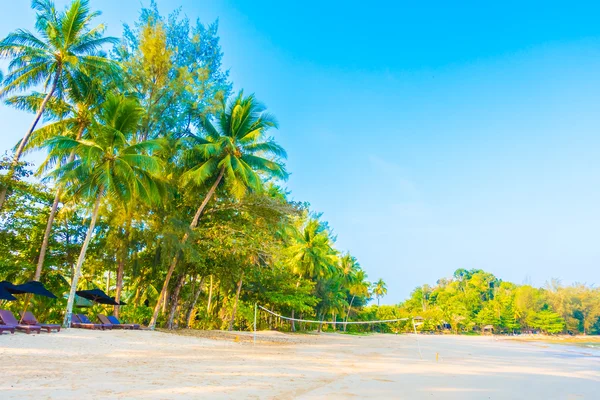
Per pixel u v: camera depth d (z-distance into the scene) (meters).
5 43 19.97
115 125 19.95
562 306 94.75
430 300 122.44
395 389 9.44
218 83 28.42
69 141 18.16
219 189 27.03
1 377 7.85
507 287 116.62
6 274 23.09
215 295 41.12
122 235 23.41
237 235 24.56
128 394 7.00
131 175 19.38
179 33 27.00
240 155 24.88
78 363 10.49
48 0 20.98
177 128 25.72
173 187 24.89
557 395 10.45
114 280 34.38
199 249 24.81
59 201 23.27
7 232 22.59
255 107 25.86
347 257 64.56
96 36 22.28
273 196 31.16
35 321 16.52
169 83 23.55
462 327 97.31
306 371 11.70
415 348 28.11
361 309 76.75
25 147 21.58
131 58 23.84
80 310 28.62
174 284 28.77
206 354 14.82
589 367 19.73
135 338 17.55
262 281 35.56
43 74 21.12
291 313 45.91
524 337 84.88
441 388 10.03
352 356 18.19
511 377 13.35
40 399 6.29
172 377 9.09
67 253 25.39
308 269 43.47
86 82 21.78
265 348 19.59
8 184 19.22
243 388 8.29
